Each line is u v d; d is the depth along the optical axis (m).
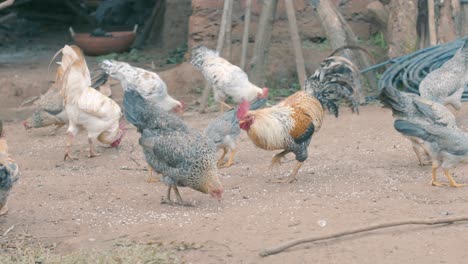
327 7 8.71
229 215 6.69
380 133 7.80
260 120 7.00
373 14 9.24
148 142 6.78
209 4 9.25
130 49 10.10
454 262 6.20
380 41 9.23
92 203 6.88
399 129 6.95
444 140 6.86
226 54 8.79
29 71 9.30
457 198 6.80
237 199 6.88
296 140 7.01
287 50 9.14
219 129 7.28
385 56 9.10
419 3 8.97
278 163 7.19
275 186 7.04
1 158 6.59
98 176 7.26
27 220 6.70
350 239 6.43
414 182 7.02
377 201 6.80
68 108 7.53
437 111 7.09
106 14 10.81
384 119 8.06
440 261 6.24
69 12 11.20
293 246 6.38
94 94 7.54
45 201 6.91
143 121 6.82
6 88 8.89
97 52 9.89
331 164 7.34
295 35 8.69
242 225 6.59
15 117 8.59
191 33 9.26
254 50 8.80
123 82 8.05
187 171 6.73
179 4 10.04
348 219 6.60
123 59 9.77
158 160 6.79
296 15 9.28
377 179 7.07
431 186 6.95
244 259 6.32
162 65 9.59
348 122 8.04
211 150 6.76
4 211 6.74
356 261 6.28
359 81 8.45
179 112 8.15
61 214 6.75
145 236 6.52
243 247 6.41
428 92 7.68
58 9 11.20
